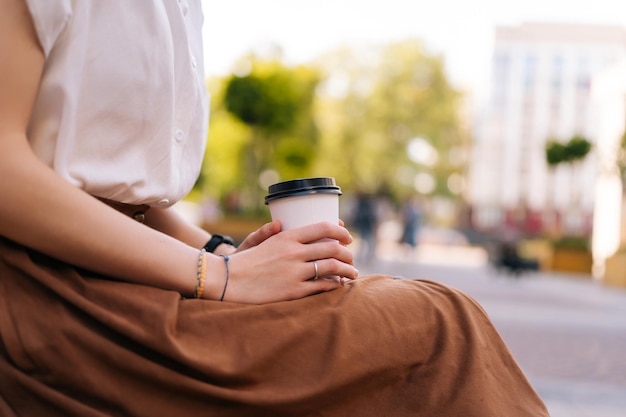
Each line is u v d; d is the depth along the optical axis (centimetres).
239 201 2430
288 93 1816
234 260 81
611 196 1733
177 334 73
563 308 945
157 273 76
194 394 72
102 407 73
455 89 3262
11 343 72
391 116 3150
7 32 70
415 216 1842
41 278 73
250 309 77
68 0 74
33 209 69
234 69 1964
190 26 96
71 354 72
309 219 89
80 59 76
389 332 79
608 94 1736
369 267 1587
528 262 1545
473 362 79
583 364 521
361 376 76
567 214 4609
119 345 72
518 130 4797
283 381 75
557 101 4819
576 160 1928
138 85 80
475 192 4738
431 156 3547
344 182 3256
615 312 935
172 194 88
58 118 76
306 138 2672
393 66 3178
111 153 81
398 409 79
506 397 79
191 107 90
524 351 566
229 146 2156
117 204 88
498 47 4841
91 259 73
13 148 70
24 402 73
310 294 82
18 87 71
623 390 435
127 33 79
